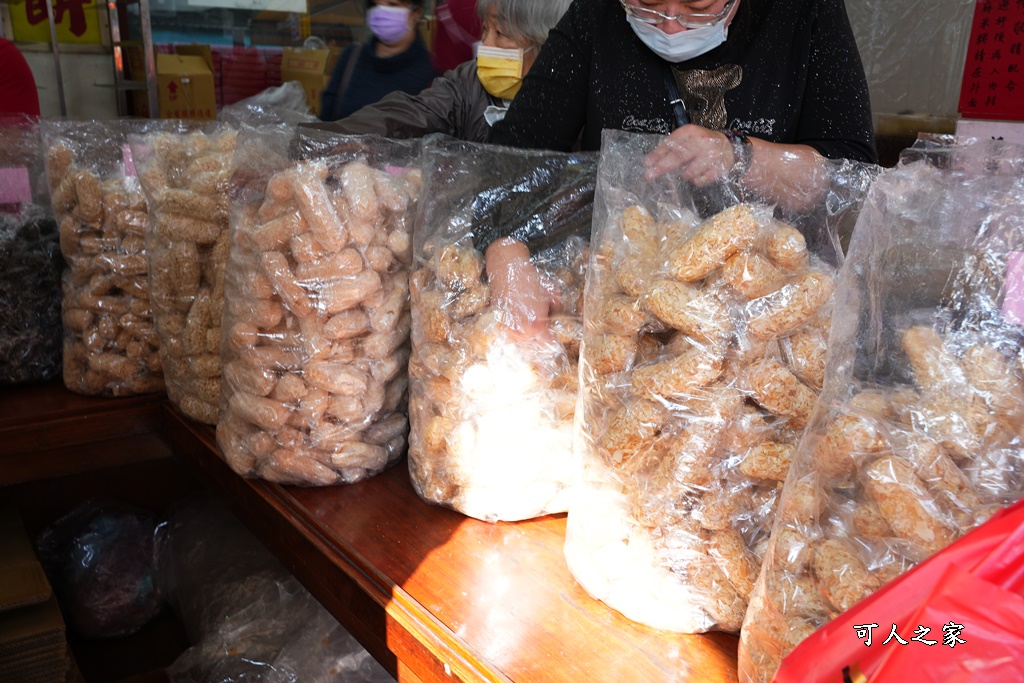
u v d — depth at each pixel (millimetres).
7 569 1403
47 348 1604
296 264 1113
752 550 800
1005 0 1531
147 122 1604
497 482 1044
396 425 1245
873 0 1797
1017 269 731
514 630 851
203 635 1560
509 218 1091
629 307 809
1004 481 682
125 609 1815
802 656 529
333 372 1129
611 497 850
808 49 1155
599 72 1217
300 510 1134
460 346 1034
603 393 840
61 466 1476
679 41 1117
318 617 1505
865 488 672
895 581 504
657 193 892
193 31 3461
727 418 770
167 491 1959
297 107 2221
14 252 1540
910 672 452
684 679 775
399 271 1195
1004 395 704
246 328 1143
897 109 1798
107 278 1495
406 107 1647
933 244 771
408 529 1080
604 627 859
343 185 1112
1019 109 1524
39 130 1621
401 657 904
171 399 1496
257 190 1166
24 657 1318
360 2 3631
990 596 439
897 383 755
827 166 873
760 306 752
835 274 805
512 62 1621
